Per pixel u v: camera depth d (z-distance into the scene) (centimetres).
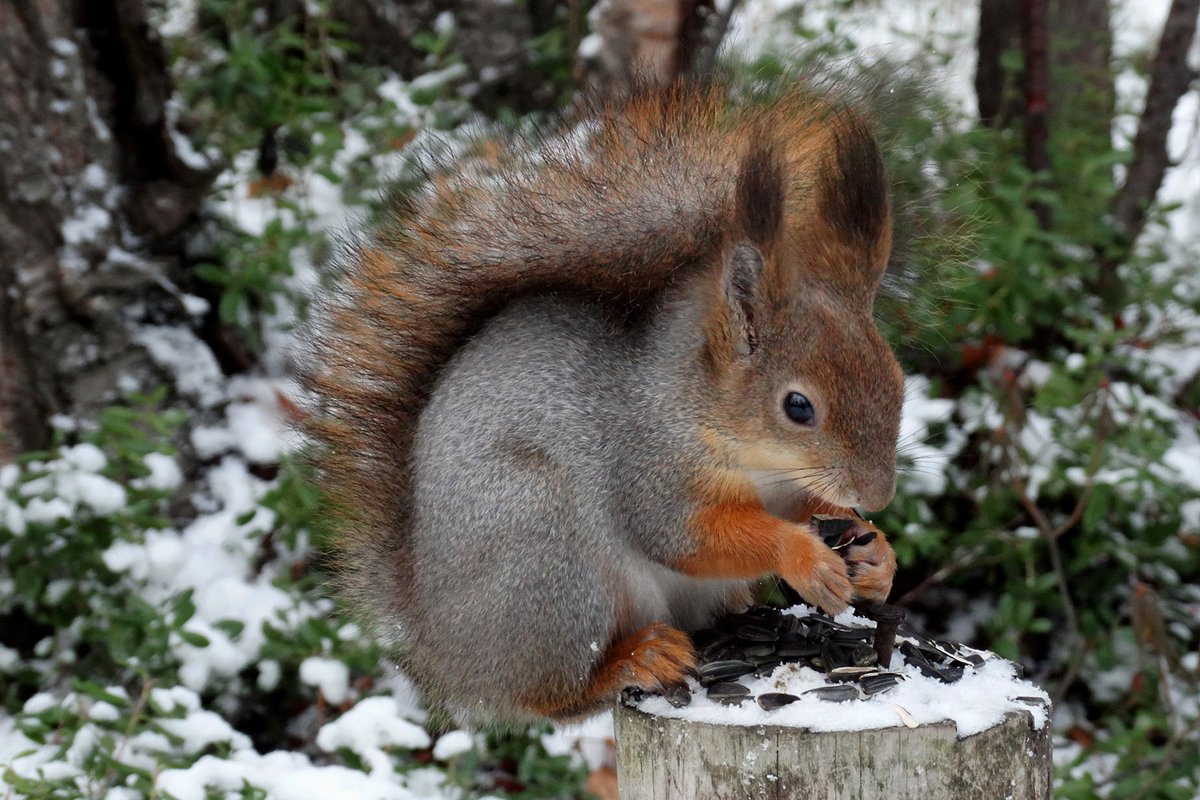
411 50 231
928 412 192
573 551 169
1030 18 200
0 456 189
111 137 195
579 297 171
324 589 184
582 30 237
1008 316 194
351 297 174
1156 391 198
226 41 220
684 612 173
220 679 188
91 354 192
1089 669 193
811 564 168
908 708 163
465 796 182
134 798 178
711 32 223
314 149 197
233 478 193
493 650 170
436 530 170
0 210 190
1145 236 218
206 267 195
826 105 173
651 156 171
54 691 186
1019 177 197
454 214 173
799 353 168
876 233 168
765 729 162
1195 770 187
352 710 182
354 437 173
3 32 191
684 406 170
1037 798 163
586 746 188
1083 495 190
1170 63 209
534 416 170
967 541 193
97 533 186
